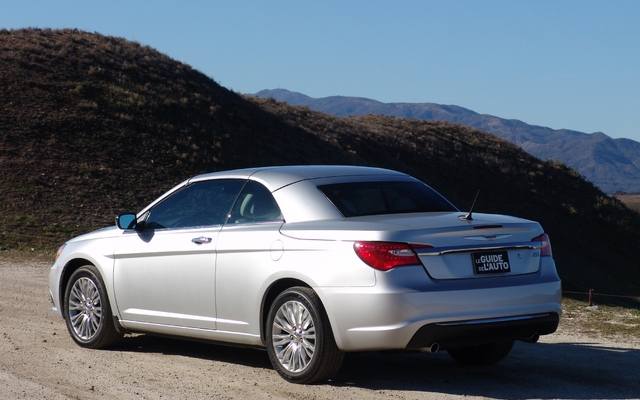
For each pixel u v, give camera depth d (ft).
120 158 122.83
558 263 170.71
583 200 222.48
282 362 19.93
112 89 150.51
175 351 24.50
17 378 20.03
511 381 20.63
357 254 18.39
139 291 23.41
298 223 20.10
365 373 21.42
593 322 32.78
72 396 18.28
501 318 18.85
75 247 25.67
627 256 198.08
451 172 207.62
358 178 21.74
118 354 23.88
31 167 109.29
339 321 18.52
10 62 149.59
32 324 28.91
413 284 18.08
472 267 18.92
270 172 21.99
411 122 245.04
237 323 20.92
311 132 185.98
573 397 18.86
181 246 22.25
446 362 23.39
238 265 20.76
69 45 169.17
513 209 201.67
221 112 163.73
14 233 79.46
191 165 129.90
